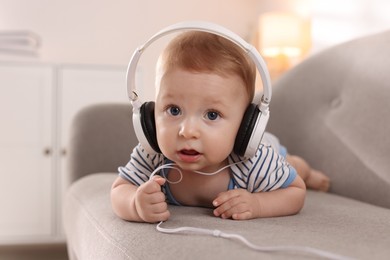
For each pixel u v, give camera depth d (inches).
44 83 83.7
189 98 26.3
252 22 116.7
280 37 85.7
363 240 22.8
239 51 27.7
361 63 46.7
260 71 25.7
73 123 51.8
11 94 82.5
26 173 83.0
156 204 26.8
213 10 115.3
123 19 110.8
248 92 28.1
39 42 89.2
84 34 108.8
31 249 88.5
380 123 42.3
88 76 85.5
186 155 26.7
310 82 51.5
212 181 31.5
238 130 27.3
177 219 27.9
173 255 21.2
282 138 52.1
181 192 32.4
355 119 45.1
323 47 87.2
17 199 82.7
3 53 85.3
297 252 19.3
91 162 50.4
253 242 21.2
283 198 30.3
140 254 22.9
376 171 41.4
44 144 83.5
